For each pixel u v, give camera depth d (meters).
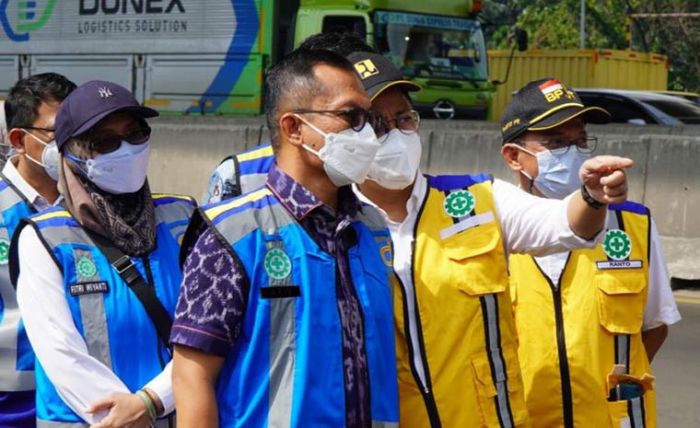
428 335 3.45
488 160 12.67
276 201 3.04
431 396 3.43
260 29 22.36
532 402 3.93
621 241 3.95
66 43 25.16
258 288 2.95
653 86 27.98
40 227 3.56
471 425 3.42
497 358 3.48
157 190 15.48
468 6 21.39
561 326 3.91
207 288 2.94
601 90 19.20
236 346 2.97
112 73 24.44
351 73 3.09
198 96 23.23
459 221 3.52
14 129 4.23
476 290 3.45
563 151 4.00
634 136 11.85
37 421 3.57
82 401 3.42
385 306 3.13
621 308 3.91
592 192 3.21
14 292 3.92
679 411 7.46
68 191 3.64
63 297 3.50
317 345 2.95
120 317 3.53
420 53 20.81
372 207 3.28
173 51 23.55
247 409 2.94
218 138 15.00
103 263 3.57
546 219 3.42
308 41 4.05
